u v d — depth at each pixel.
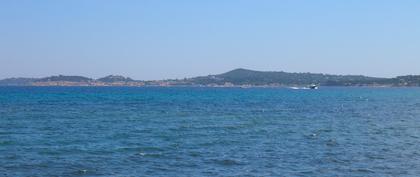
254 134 46.09
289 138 43.06
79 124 54.66
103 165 29.45
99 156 32.53
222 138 42.59
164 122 58.16
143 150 35.12
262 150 35.62
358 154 33.97
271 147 37.22
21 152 33.78
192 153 33.94
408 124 58.19
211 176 26.67
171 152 34.31
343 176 26.80
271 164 30.09
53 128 50.06
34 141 39.59
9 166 28.75
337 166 29.50
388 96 175.75
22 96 142.50
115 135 44.34
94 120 60.03
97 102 109.50
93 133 45.88
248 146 37.69
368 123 59.50
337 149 36.31
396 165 29.89
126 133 46.03
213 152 34.47
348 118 67.62
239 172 27.72
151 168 28.73
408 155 33.56
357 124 57.94
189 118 64.75
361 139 42.59
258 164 30.06
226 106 97.31
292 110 85.81
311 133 47.31
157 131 48.00
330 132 48.44
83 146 37.00
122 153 33.75
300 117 68.69
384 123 59.66
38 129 48.88
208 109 86.19
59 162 30.22
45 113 71.00
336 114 76.06
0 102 103.75
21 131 46.88
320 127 53.75
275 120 62.75
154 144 38.31
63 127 51.19
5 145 37.00
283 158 32.19
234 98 145.00
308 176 26.75
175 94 184.75
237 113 76.00
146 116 67.56
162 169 28.48
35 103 100.81
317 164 30.14
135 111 78.25
